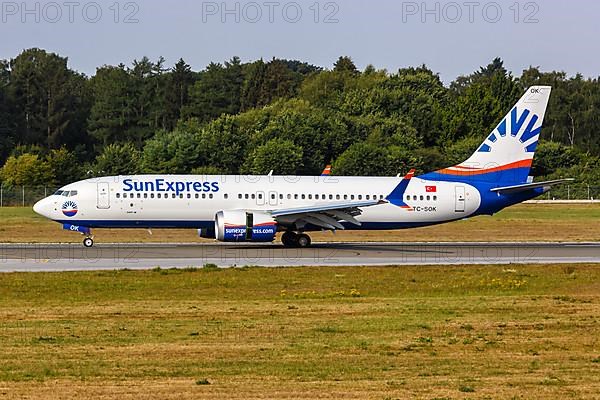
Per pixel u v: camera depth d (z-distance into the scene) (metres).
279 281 158.12
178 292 144.50
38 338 99.69
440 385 78.44
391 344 98.88
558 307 129.50
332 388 76.50
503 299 138.88
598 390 77.06
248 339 100.50
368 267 179.00
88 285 149.62
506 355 93.50
